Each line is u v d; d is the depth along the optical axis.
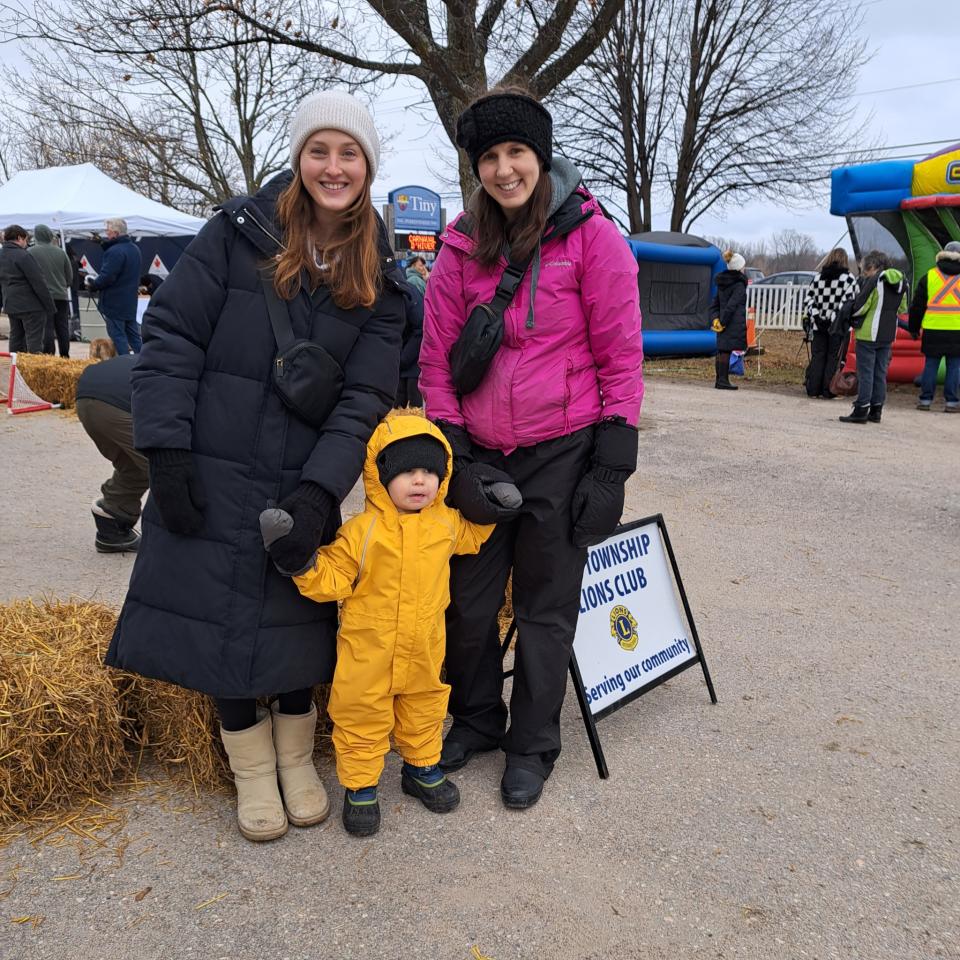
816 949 2.01
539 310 2.38
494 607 2.63
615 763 2.81
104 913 2.05
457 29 8.36
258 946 1.96
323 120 2.05
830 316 11.23
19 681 2.46
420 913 2.08
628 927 2.06
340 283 2.21
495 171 2.25
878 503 6.11
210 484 2.14
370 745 2.35
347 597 2.29
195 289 2.11
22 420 8.14
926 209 11.67
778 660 3.64
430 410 2.56
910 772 2.79
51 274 11.45
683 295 15.66
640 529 3.21
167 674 2.19
